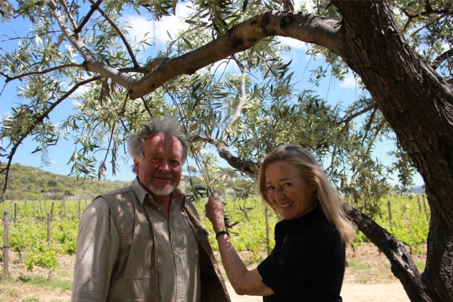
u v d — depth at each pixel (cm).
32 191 5125
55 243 1495
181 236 228
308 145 298
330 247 191
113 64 345
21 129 341
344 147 332
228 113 330
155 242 213
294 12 183
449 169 171
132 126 385
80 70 380
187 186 269
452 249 207
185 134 262
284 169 203
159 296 209
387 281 925
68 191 5222
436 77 167
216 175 354
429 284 213
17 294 804
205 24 240
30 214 2839
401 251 236
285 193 203
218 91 275
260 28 191
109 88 386
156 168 221
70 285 905
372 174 346
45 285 891
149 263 211
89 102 382
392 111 170
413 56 163
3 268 1023
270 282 194
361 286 892
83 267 195
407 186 386
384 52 156
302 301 192
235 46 207
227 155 328
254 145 307
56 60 345
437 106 165
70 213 3061
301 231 199
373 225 249
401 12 402
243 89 350
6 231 944
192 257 231
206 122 271
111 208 211
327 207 197
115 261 207
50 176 6100
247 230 1542
